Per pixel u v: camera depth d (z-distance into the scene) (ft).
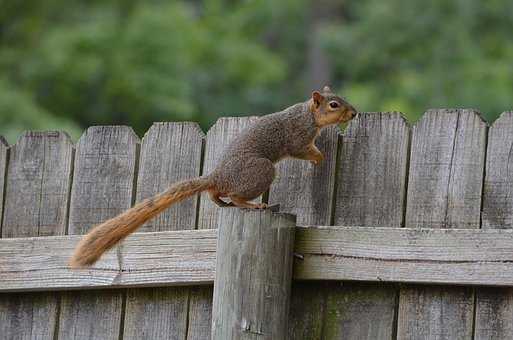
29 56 96.94
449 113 28.19
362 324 28.07
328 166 29.45
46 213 32.22
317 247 28.27
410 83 95.86
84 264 28.35
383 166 28.73
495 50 99.30
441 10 101.55
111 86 93.76
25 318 31.73
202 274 29.43
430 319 27.50
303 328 28.58
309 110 31.35
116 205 31.50
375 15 105.70
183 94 94.73
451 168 27.96
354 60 107.04
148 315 30.37
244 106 105.50
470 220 27.61
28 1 102.53
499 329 26.89
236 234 28.19
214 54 104.47
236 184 29.71
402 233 27.53
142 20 96.37
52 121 84.43
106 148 31.83
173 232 29.91
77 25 100.89
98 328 30.91
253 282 27.91
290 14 122.83
